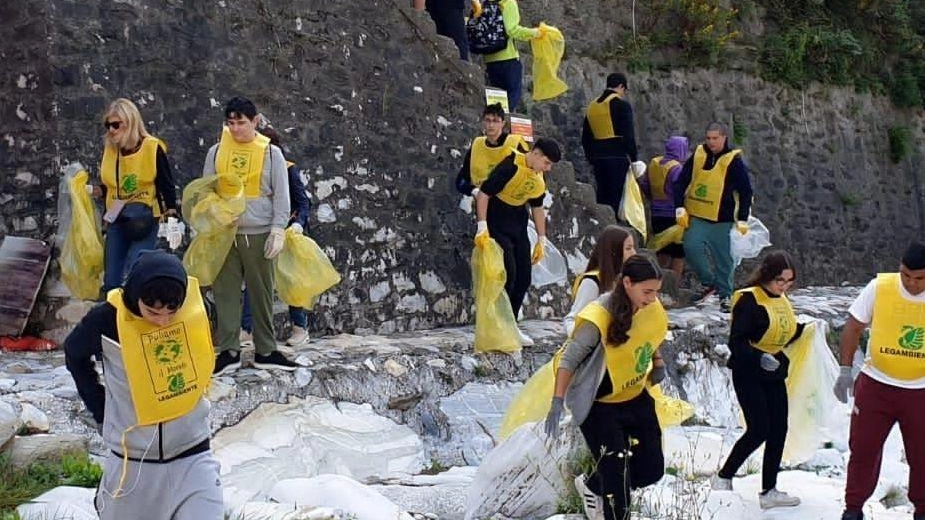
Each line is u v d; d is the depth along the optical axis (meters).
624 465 5.71
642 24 14.59
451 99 10.54
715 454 8.30
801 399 7.33
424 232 10.20
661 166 12.95
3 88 8.38
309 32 9.45
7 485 5.66
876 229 17.44
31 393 6.66
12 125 8.35
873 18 17.66
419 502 6.74
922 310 6.06
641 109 14.29
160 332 4.23
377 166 9.87
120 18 8.41
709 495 6.86
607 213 11.56
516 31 11.77
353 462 7.48
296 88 9.34
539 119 13.30
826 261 16.50
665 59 14.73
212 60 8.86
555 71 12.21
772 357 6.80
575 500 6.35
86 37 8.27
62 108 8.17
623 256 6.13
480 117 10.77
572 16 13.81
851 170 17.08
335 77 9.61
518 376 9.12
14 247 8.18
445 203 10.40
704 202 11.48
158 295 4.06
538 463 6.44
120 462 4.27
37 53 8.20
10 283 8.15
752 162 15.52
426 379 8.45
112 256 7.56
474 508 6.51
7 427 5.98
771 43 16.02
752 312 6.77
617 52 14.24
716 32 15.03
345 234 9.52
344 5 9.70
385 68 9.99
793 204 16.03
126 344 4.16
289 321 9.02
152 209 7.58
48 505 5.48
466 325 10.45
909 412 6.12
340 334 9.34
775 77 15.98
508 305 9.06
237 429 7.02
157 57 8.57
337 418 7.64
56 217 8.19
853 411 6.34
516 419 6.58
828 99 16.81
